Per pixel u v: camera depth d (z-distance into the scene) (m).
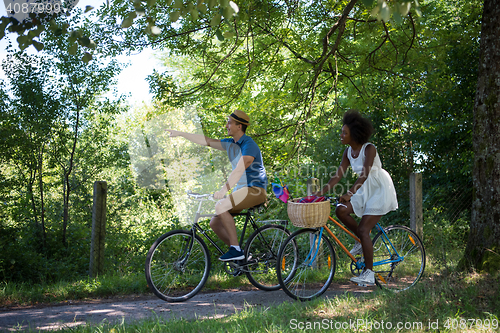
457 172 9.77
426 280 4.40
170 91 7.28
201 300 4.41
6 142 6.80
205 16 6.66
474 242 4.88
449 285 4.02
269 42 7.45
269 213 7.43
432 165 11.48
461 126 9.46
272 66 7.94
